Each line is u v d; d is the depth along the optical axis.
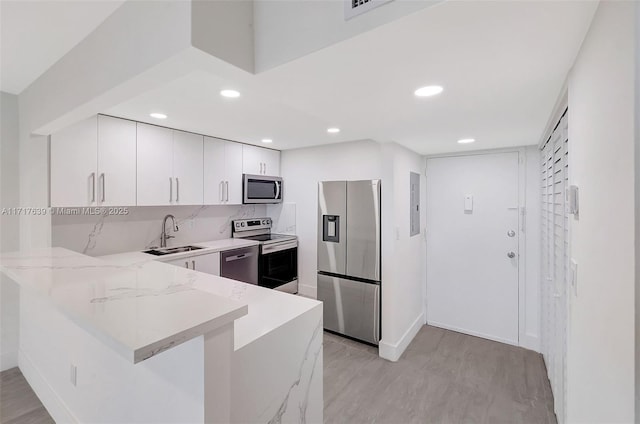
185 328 0.82
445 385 2.42
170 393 1.09
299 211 4.16
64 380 1.88
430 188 3.56
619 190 0.77
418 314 3.51
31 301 2.27
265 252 3.72
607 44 0.82
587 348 1.07
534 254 2.99
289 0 1.14
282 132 3.09
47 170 2.25
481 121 2.06
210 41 1.05
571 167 1.29
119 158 2.61
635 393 0.70
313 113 1.89
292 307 1.52
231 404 1.10
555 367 2.12
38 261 1.69
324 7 1.05
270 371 1.27
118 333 0.78
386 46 1.05
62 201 2.31
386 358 2.83
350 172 3.67
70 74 1.68
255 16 1.24
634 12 0.67
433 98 1.59
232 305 1.00
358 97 1.58
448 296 3.50
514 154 3.07
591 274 1.02
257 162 3.93
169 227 3.37
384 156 2.87
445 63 1.18
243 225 4.12
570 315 1.34
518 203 3.06
